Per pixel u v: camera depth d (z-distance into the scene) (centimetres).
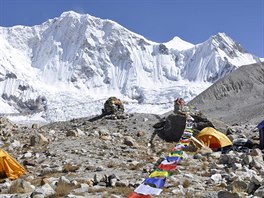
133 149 3117
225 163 2345
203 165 2341
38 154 2766
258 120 8588
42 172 2241
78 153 2803
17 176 2191
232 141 3441
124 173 2141
